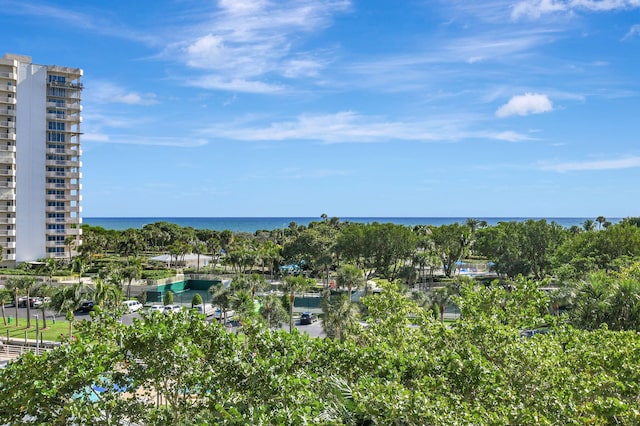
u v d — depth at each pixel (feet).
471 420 46.57
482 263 424.05
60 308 181.68
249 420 47.21
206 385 56.29
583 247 258.57
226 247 431.43
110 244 410.11
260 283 223.92
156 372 55.98
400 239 317.42
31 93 316.40
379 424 47.01
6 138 307.17
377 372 58.95
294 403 51.44
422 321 83.20
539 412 51.34
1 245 300.81
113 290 196.44
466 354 60.90
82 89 332.60
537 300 77.87
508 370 60.39
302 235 345.10
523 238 323.98
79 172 330.75
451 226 359.66
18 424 51.26
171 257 360.07
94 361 54.24
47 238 320.91
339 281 228.22
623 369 60.59
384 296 97.30
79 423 51.75
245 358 59.72
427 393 51.85
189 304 250.16
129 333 57.62
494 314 74.33
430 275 350.43
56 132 325.01
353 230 329.72
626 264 209.15
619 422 50.60
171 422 56.18
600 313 124.06
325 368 63.62
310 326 207.62
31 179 315.99
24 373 52.85
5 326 196.65
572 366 64.64
